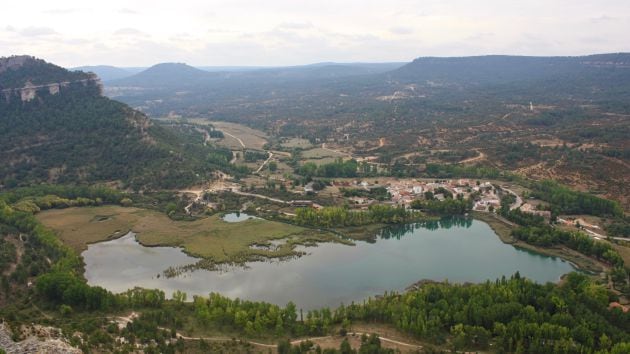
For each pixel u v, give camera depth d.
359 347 162.50
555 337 161.50
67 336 151.50
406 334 172.25
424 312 176.62
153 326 170.00
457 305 180.75
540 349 158.38
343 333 173.25
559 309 179.00
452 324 175.12
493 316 172.62
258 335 173.00
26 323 158.12
